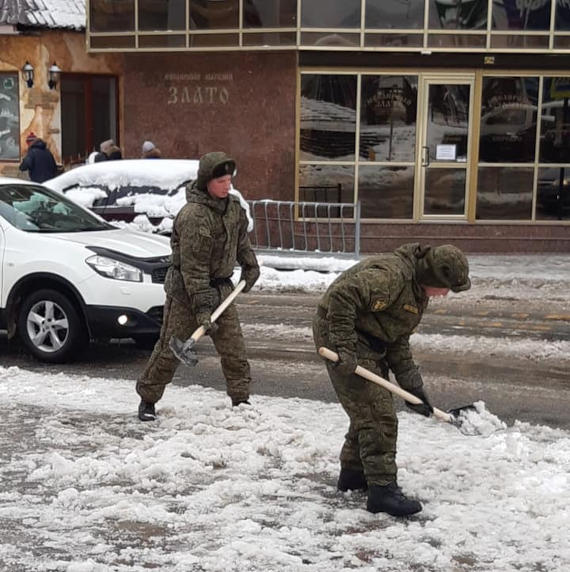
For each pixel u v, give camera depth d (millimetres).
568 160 16719
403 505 4852
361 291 4574
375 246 16594
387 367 5074
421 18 15977
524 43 16031
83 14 20672
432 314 11391
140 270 8398
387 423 4859
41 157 17469
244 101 16750
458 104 16438
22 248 8562
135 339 9375
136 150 17562
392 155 16609
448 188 16672
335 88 16453
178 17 16641
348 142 16594
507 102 16500
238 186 16953
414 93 16406
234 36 16297
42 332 8578
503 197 16781
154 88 17312
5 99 20516
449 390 7840
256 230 16375
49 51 20188
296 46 15945
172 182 13086
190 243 6141
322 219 16438
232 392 6848
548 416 7102
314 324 4918
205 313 6129
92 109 21359
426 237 16641
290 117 16516
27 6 19594
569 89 16500
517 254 16531
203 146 17125
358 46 15961
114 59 21312
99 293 8289
